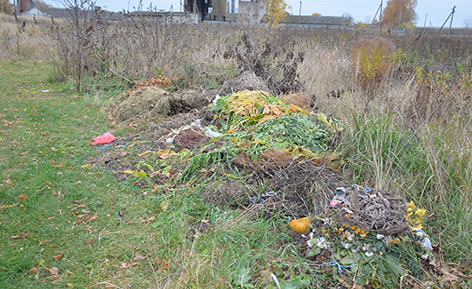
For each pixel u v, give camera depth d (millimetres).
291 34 13234
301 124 4496
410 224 2877
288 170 3709
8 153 4461
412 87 6203
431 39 12352
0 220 3143
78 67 8297
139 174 4008
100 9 9031
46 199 3525
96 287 2518
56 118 5977
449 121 4820
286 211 3324
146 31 9312
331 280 2627
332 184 3506
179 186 3764
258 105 4953
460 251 2986
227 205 3422
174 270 2652
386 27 13234
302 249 2916
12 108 6340
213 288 2488
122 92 7727
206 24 12367
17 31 15055
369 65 6887
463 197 3428
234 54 7656
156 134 5246
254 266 2738
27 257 2727
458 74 7445
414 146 4031
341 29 13734
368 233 2686
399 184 3623
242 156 3943
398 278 2598
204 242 2912
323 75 7809
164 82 7762
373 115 4629
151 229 3180
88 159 4527
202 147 4555
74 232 3080
